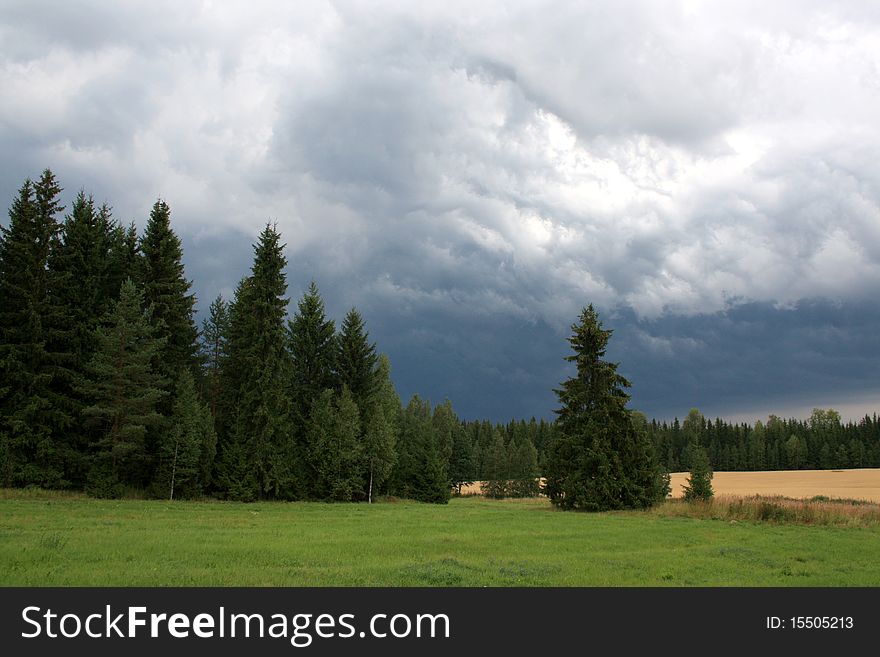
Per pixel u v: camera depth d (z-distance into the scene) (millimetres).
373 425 64312
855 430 185250
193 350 60312
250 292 59562
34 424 46344
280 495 57594
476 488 147375
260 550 20703
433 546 23172
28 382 46500
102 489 46406
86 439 48969
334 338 69562
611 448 54281
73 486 48875
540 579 17109
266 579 16031
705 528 33938
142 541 21672
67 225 52844
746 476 146375
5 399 47219
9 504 35156
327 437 59906
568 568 18969
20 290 47625
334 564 18688
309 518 35469
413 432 79125
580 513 47344
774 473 156125
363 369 69062
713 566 20422
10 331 47250
